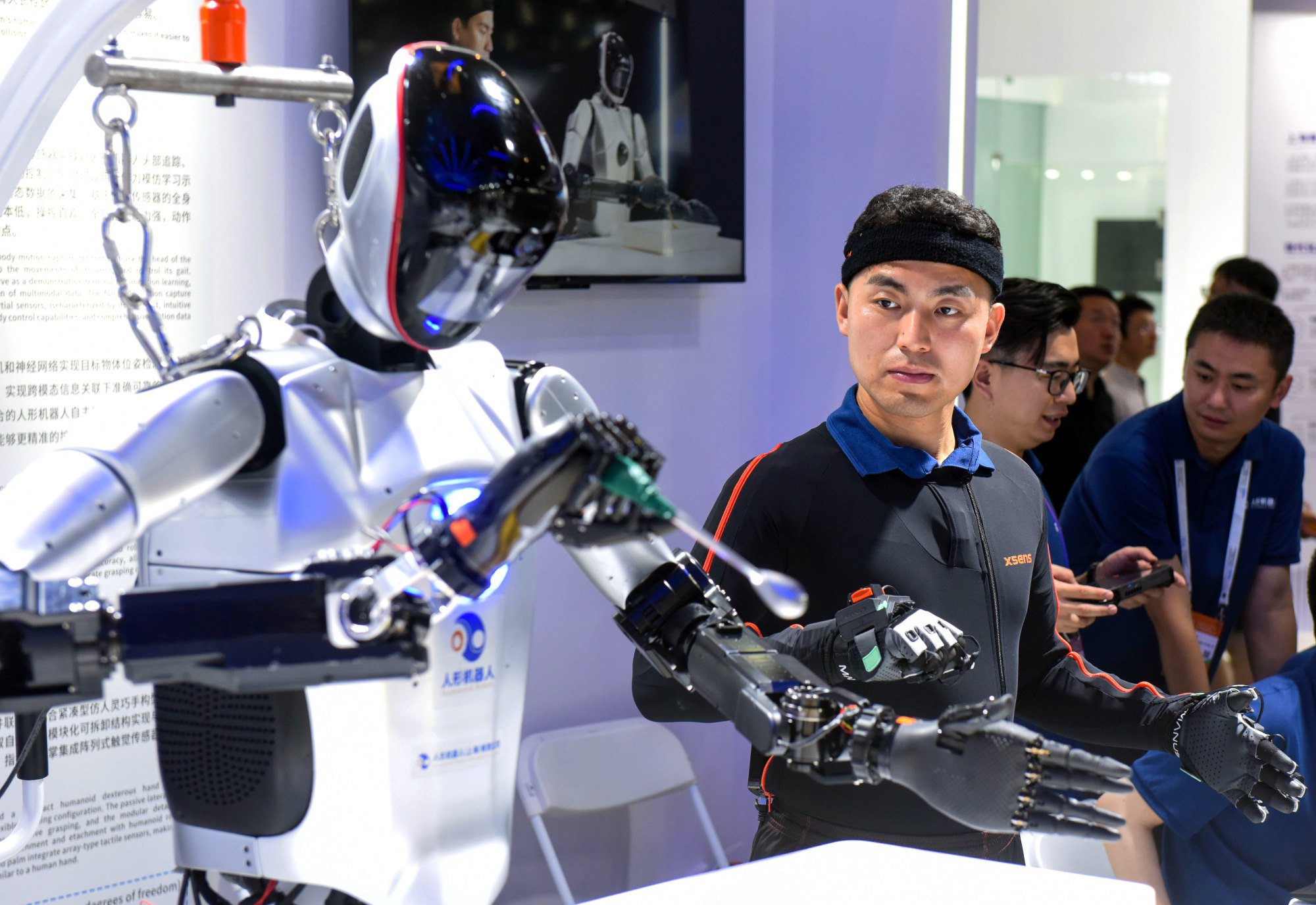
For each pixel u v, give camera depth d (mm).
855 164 3086
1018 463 1680
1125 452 2711
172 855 2088
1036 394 2383
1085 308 3990
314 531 1081
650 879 2965
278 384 1099
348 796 1125
